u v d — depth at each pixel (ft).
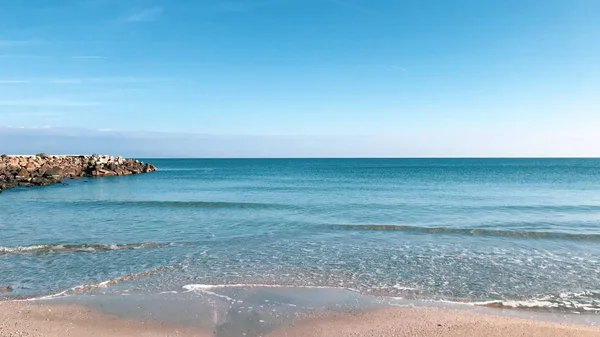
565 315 30.40
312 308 31.45
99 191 131.34
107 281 37.65
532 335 26.35
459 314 30.30
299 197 111.96
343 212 82.38
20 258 45.65
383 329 27.61
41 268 41.93
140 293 34.47
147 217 75.31
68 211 82.79
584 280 38.52
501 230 61.62
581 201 100.89
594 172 260.01
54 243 52.75
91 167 216.13
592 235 57.77
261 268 42.22
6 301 32.53
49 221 70.28
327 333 27.07
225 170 326.03
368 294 34.78
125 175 233.14
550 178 197.36
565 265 43.57
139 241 54.60
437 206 91.30
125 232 60.85
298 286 36.60
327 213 81.05
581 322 29.09
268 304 32.19
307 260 45.32
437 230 62.03
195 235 58.75
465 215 78.59
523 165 423.23
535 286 36.86
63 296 33.71
